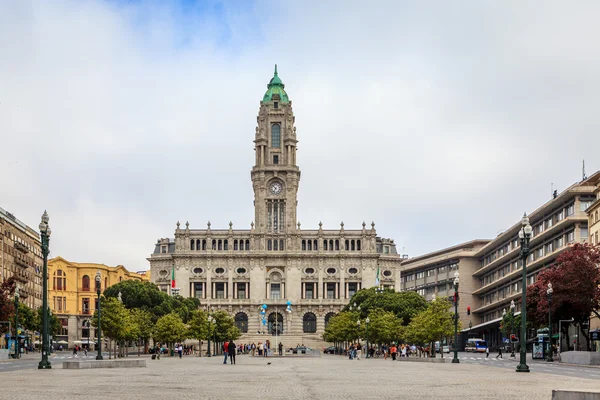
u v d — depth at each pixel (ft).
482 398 126.41
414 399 123.95
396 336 521.65
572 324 458.09
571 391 111.96
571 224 529.45
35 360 378.53
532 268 613.93
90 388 144.97
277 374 214.69
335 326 620.49
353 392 139.74
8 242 595.06
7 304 428.56
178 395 129.70
